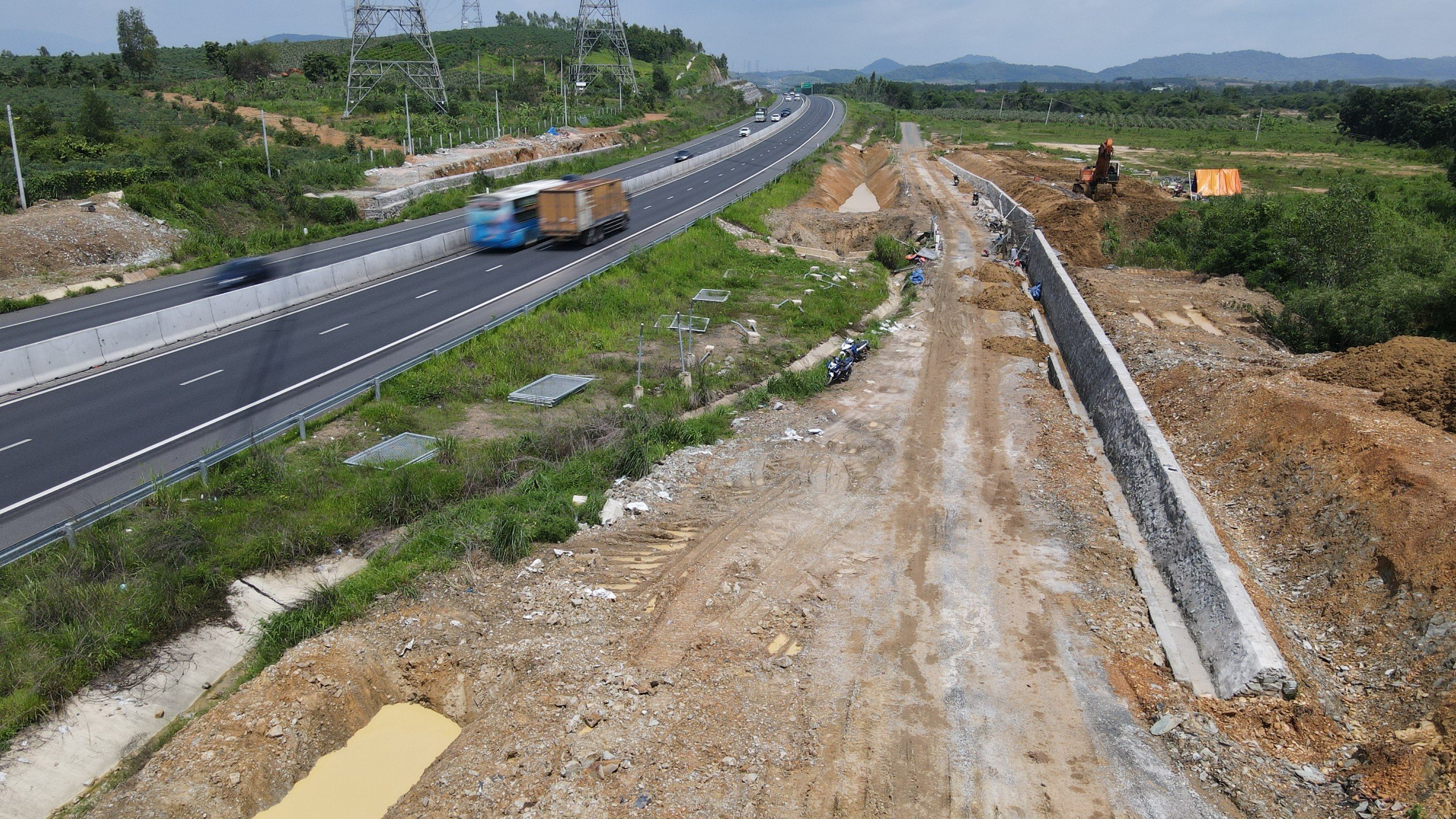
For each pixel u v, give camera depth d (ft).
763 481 57.52
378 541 47.47
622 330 89.20
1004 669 37.22
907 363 86.12
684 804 29.01
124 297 96.48
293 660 36.63
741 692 35.35
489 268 114.42
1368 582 39.91
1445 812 26.40
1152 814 29.12
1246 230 123.54
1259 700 34.01
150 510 47.50
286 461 55.11
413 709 37.32
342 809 31.78
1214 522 51.62
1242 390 64.39
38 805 30.60
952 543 48.98
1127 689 36.06
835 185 228.02
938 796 29.91
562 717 33.47
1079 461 61.31
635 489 55.21
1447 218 158.40
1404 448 46.57
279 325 85.97
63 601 38.14
